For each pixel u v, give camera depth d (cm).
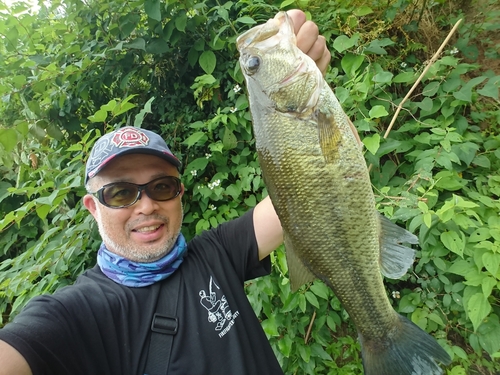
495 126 97
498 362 77
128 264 50
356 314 50
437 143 85
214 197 93
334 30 97
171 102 111
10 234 115
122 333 46
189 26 98
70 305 43
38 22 109
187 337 48
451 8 115
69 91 105
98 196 52
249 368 49
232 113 94
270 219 58
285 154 48
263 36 50
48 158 105
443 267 75
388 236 48
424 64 97
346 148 47
